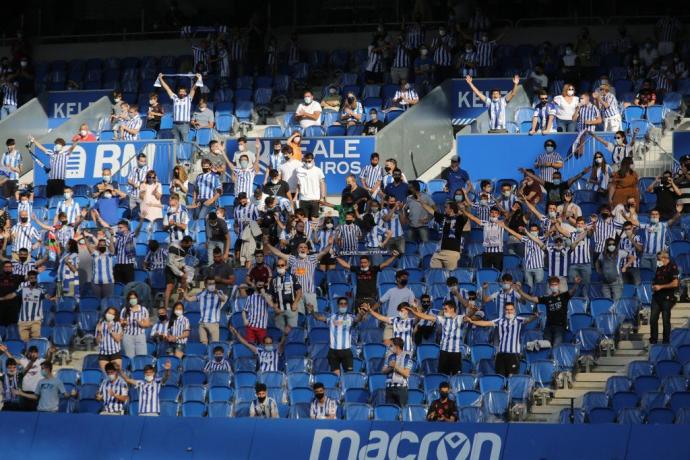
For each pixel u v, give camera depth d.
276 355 41.62
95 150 55.41
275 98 62.88
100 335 41.97
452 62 61.22
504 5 65.44
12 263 47.03
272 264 47.09
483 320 41.28
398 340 38.69
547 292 43.75
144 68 67.31
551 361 39.97
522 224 47.22
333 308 44.84
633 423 35.66
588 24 64.56
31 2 71.25
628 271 44.19
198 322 44.50
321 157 54.31
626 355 41.34
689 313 43.53
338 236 47.44
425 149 56.31
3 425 37.66
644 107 55.41
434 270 45.59
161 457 36.59
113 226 51.66
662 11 64.75
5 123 60.22
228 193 53.22
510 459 34.59
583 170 50.44
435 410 36.62
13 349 44.03
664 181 47.94
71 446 37.16
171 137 57.91
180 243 46.03
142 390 39.53
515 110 57.06
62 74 68.06
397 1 67.94
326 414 37.75
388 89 60.78
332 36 67.25
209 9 70.62
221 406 39.34
